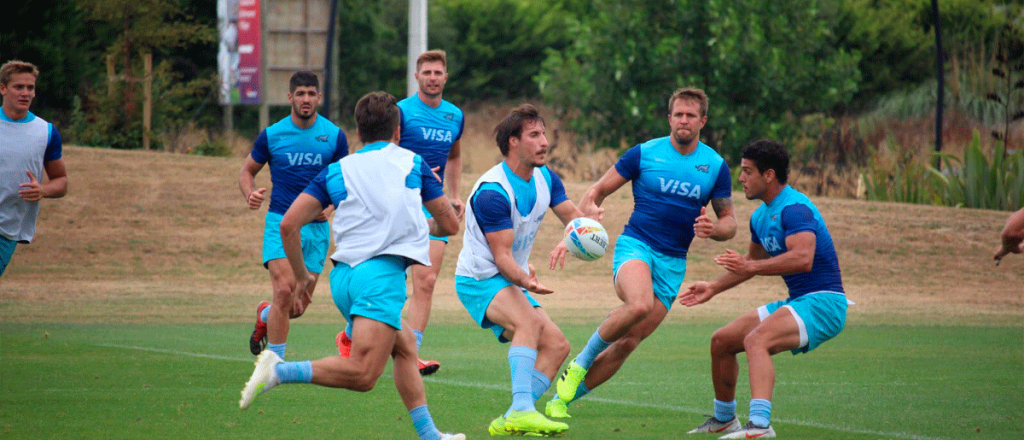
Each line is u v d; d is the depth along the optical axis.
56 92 94.56
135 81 86.38
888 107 115.50
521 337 23.34
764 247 23.64
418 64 33.88
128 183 68.19
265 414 24.73
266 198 68.06
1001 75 79.88
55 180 31.50
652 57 82.50
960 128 96.25
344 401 26.61
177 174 70.50
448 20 171.12
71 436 22.00
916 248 61.50
